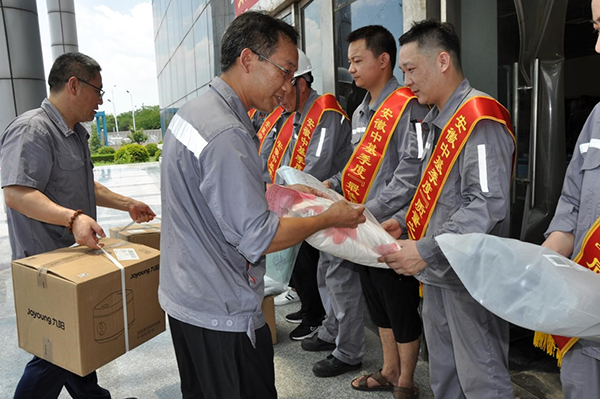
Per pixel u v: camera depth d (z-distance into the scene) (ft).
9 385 7.45
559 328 3.14
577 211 4.19
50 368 5.24
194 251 3.89
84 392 6.19
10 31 22.98
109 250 5.25
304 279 8.91
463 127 4.82
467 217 4.60
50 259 4.94
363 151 6.92
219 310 3.87
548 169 7.27
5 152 5.38
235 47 4.06
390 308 6.33
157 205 24.79
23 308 4.85
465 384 5.04
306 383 7.35
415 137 6.16
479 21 7.52
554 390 6.82
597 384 3.92
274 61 4.04
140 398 7.04
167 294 4.07
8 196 5.34
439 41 5.00
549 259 3.43
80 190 6.06
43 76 24.62
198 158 3.66
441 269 4.83
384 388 6.99
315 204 4.66
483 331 4.92
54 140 5.69
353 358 7.57
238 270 3.99
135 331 4.92
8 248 16.89
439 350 5.40
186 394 4.40
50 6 55.83
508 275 3.50
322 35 11.72
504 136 4.77
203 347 3.94
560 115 7.16
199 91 40.81
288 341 8.94
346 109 11.17
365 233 4.83
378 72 6.90
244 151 3.68
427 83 5.14
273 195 4.72
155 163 68.69
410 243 4.80
